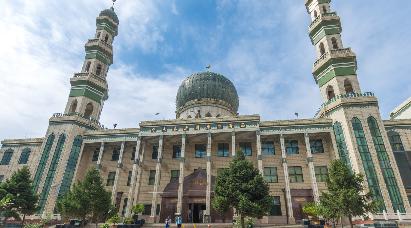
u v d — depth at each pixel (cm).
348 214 2544
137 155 4544
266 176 4434
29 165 5322
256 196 2955
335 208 2578
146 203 4462
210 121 4609
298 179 4356
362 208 2569
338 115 4378
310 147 4500
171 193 4234
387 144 3984
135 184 4441
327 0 5688
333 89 4688
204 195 4147
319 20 5416
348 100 4366
